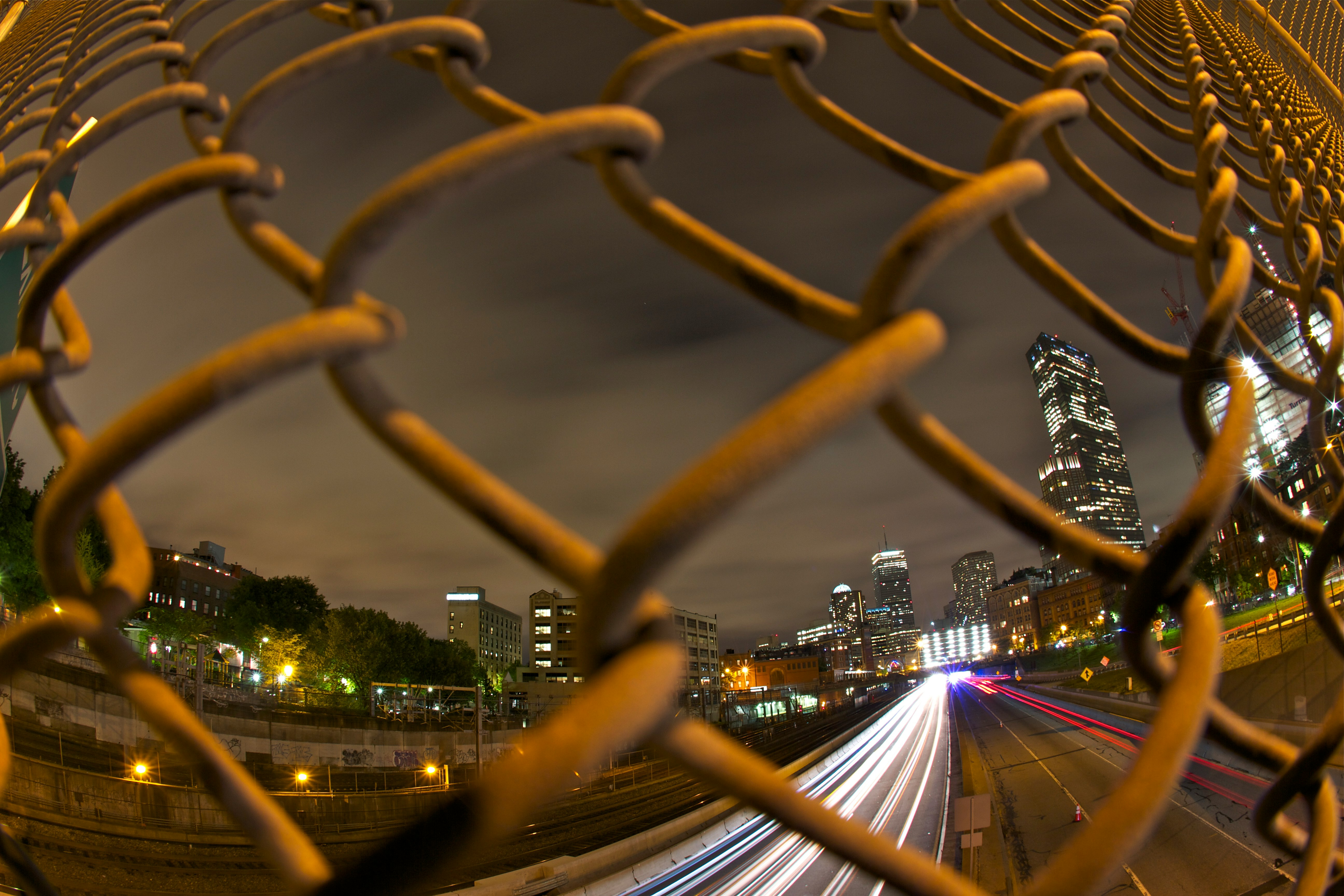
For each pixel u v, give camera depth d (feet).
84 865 64.18
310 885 1.68
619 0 3.59
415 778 124.47
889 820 103.65
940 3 3.81
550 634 273.75
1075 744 147.02
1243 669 90.94
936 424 1.88
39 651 1.72
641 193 1.89
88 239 2.29
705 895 75.15
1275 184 4.35
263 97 2.31
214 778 1.80
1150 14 4.94
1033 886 1.35
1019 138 2.39
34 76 5.61
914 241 1.51
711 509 0.93
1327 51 7.68
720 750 1.29
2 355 3.97
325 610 186.39
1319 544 2.92
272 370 1.33
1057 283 2.58
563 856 94.79
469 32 2.69
